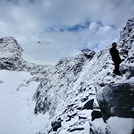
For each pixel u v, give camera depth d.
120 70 11.77
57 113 37.88
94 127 8.70
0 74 131.75
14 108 67.69
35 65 147.00
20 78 129.25
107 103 8.17
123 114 7.41
